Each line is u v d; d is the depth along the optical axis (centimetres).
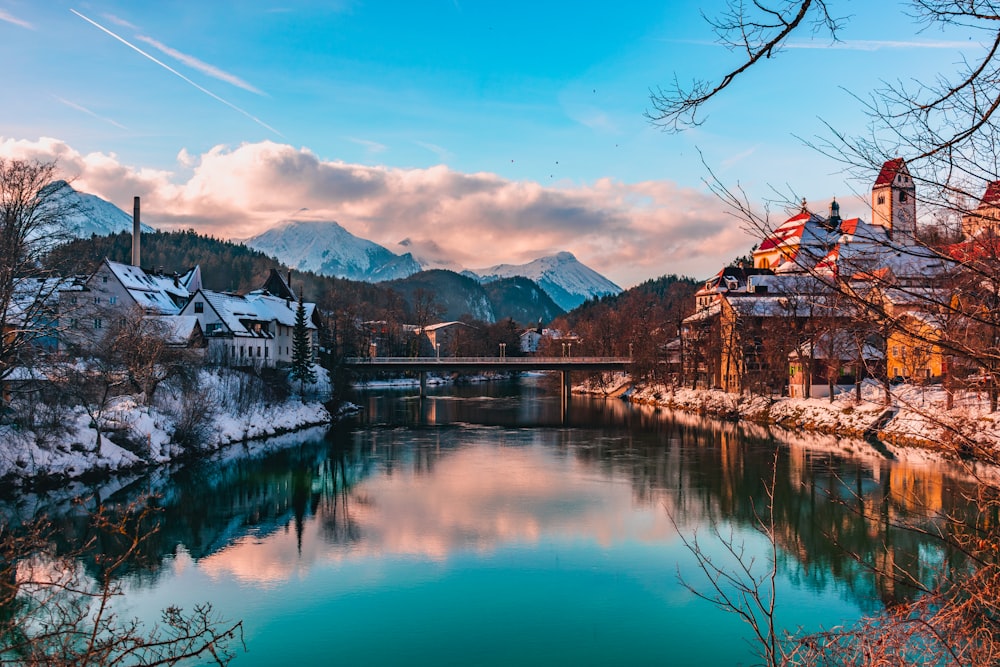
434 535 3384
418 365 11069
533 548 3166
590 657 2159
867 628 1031
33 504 3831
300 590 2692
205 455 5612
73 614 1814
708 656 2150
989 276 691
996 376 744
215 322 8731
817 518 3506
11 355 3853
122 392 5591
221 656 2153
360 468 5112
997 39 634
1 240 3656
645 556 3045
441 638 2295
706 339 9950
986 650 921
